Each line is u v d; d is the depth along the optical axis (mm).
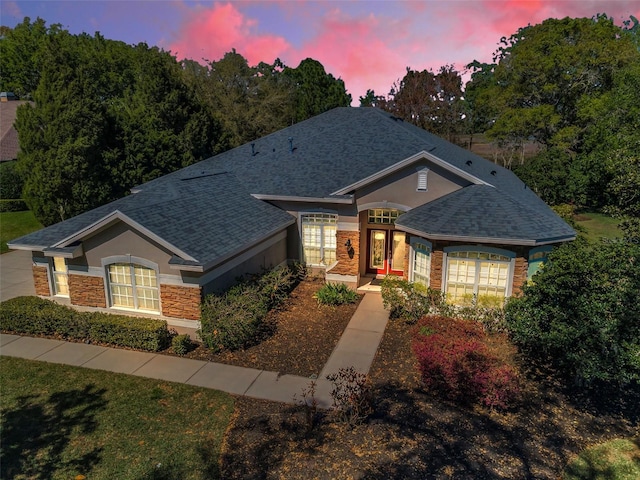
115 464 8273
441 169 16234
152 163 26641
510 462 8227
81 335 13375
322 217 18812
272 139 24953
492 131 42594
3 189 32312
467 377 9711
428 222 14719
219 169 22297
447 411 9797
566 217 26156
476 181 16000
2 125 38188
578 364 9766
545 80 39438
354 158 20266
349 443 8727
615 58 36656
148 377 11398
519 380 10789
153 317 13711
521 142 42688
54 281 15492
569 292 10211
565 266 10484
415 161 16266
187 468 8141
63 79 22953
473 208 14766
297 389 10805
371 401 10070
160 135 26703
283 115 51156
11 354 12633
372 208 17188
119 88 43500
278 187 19266
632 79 30109
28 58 51094
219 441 8875
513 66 41188
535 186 32219
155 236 12664
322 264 19266
